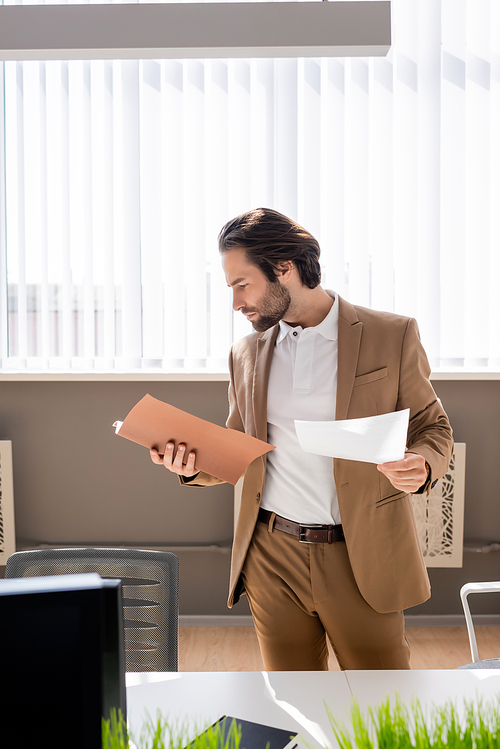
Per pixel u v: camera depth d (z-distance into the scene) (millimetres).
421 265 2623
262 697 956
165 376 2584
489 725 622
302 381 1312
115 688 584
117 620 586
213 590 2729
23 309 2643
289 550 1308
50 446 2676
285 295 1289
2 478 2639
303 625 1336
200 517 2689
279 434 1336
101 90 2559
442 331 2652
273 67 2537
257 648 2521
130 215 2604
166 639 1279
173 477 2676
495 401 2662
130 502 2686
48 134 2586
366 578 1254
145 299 2635
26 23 931
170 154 2578
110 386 2656
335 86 2535
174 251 2615
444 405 2666
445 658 2436
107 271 2625
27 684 571
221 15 934
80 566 1314
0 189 2600
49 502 2691
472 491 2688
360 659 1293
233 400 1493
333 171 2566
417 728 636
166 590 1303
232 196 2594
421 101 2576
